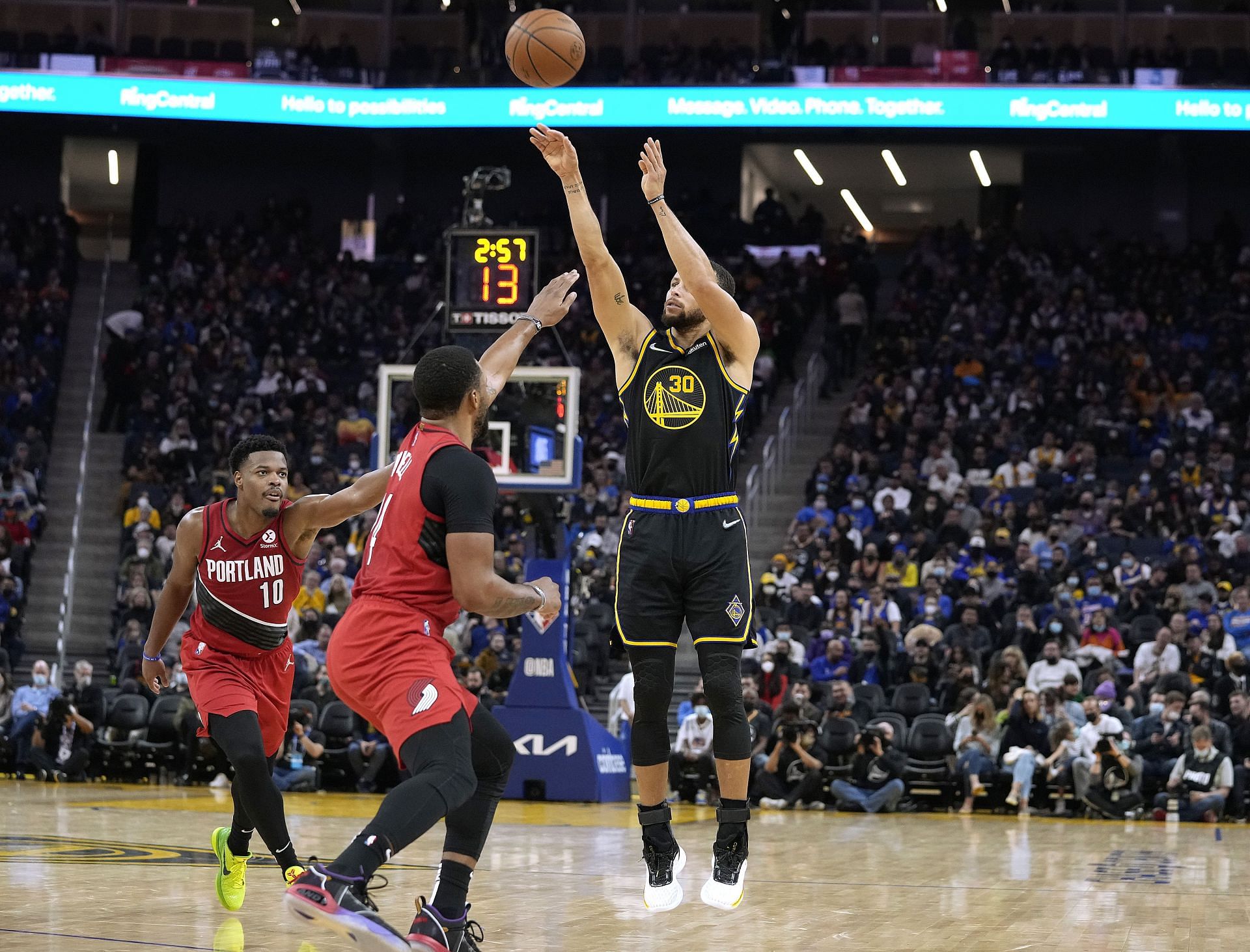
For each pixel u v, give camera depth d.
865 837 10.40
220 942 4.78
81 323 25.44
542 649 13.17
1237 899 6.79
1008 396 21.53
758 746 13.99
